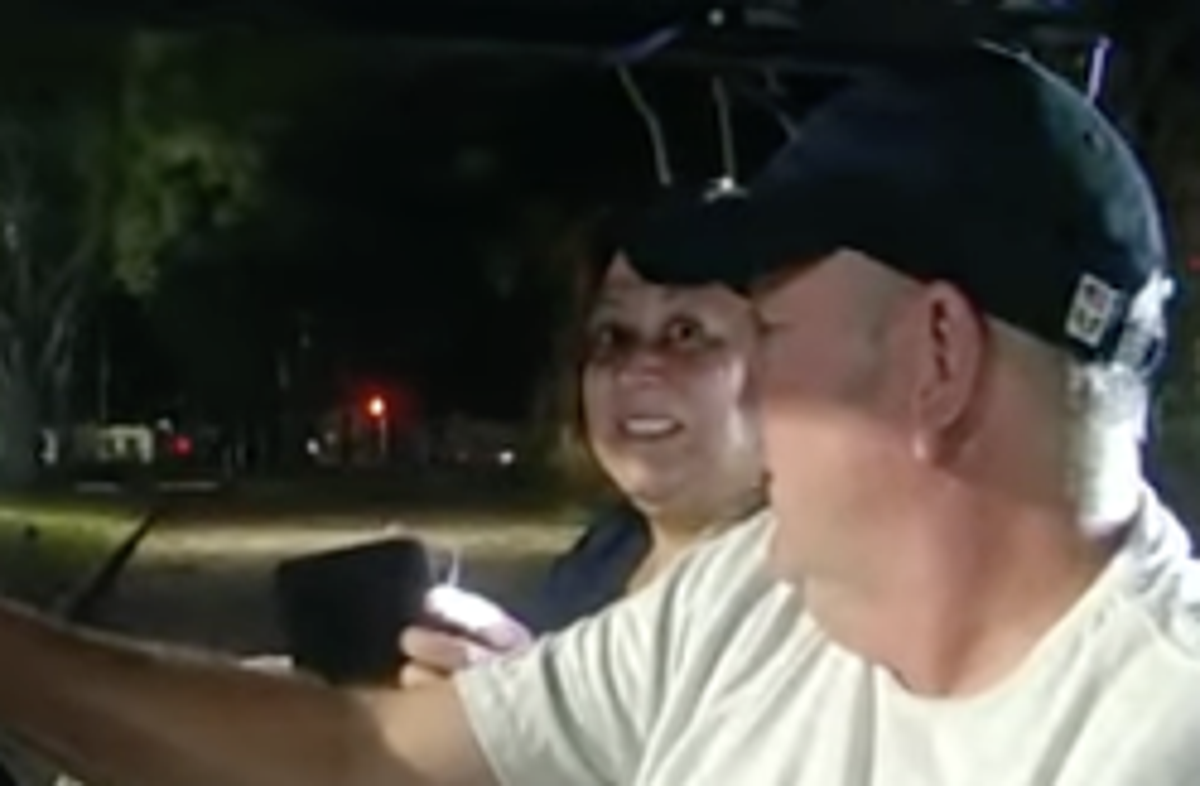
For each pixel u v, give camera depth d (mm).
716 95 1895
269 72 1986
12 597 2104
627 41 1702
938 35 1529
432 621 2387
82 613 2654
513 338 13906
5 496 4699
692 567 1825
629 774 1851
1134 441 1518
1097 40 1680
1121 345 1495
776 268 1543
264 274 19328
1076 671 1481
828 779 1604
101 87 5219
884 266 1506
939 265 1492
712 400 2660
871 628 1552
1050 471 1497
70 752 1879
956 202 1487
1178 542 1546
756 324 1579
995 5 1585
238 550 8180
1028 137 1489
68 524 3688
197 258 18625
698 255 1849
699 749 1721
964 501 1509
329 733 1902
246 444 17969
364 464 17344
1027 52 1631
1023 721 1491
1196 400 1845
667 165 2285
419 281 18000
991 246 1481
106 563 2895
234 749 1885
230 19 1685
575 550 2990
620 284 2701
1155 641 1464
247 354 18719
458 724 1890
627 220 2615
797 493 1553
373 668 2385
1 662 1859
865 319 1517
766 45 1619
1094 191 1492
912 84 1523
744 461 2650
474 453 15414
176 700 1884
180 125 16609
